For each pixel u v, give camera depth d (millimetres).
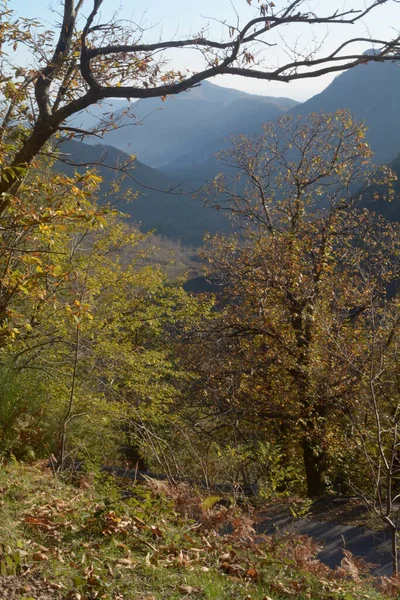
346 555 5668
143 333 19344
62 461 7406
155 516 5777
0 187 6680
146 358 14734
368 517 11117
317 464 17438
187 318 19766
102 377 12953
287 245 18672
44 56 7477
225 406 16312
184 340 18875
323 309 17125
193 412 17172
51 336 12211
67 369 11656
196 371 18344
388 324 12609
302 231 20141
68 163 7742
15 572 3945
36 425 8078
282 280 17984
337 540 9930
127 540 5031
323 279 18734
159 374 15328
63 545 4656
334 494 14031
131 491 7211
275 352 18391
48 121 7223
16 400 8367
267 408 17391
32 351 11828
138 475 9117
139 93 7340
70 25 7523
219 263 20500
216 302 20156
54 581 3967
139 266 18625
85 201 5832
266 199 21312
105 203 14719
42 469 6930
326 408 17141
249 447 11562
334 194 20672
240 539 5785
